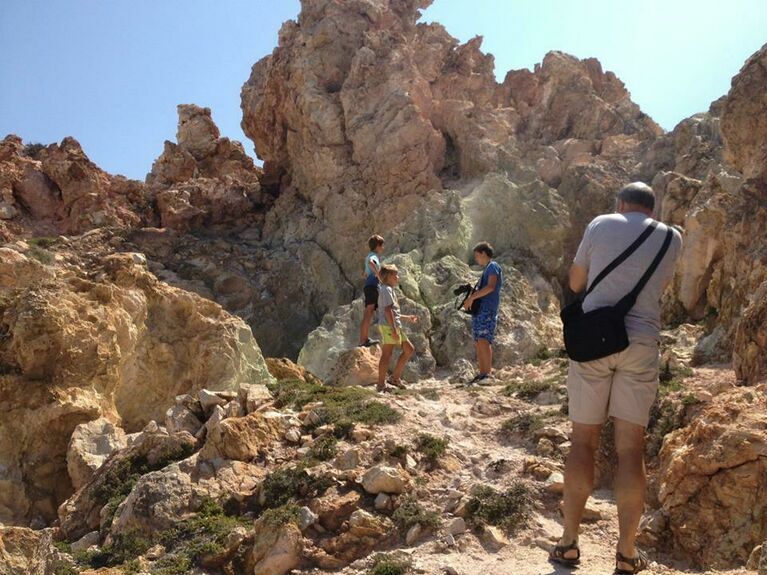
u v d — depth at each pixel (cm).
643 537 657
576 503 550
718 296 1308
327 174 2800
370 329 1791
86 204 2923
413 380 1656
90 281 1338
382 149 2680
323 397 946
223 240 2839
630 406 527
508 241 2220
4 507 1053
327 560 659
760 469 630
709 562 616
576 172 2519
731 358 1096
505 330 1753
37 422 1102
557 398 950
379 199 2655
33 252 1958
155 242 2756
